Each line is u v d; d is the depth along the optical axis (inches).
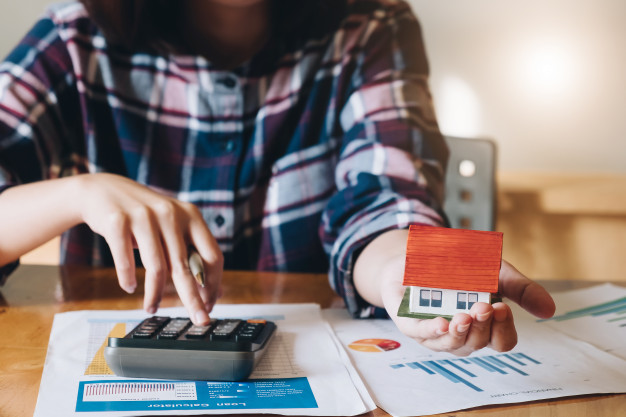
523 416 14.8
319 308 23.8
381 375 17.2
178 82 34.5
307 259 36.7
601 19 72.6
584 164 75.0
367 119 33.2
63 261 36.8
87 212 21.3
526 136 74.7
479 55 73.1
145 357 16.0
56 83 33.6
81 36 34.3
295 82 35.7
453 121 74.4
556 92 73.8
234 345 16.3
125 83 34.6
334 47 36.2
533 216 66.7
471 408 15.2
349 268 22.5
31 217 22.9
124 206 20.6
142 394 15.3
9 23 68.0
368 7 37.8
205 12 34.0
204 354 16.1
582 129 74.7
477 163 41.1
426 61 38.1
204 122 34.7
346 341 20.2
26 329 20.6
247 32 34.7
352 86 36.0
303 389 15.9
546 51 73.0
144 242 19.6
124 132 34.7
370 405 15.1
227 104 34.5
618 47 72.9
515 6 72.2
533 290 15.7
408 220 23.3
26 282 27.1
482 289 14.8
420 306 15.0
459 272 14.9
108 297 25.0
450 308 14.9
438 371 17.5
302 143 36.1
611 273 67.1
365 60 36.2
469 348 14.5
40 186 23.5
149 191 21.5
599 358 18.8
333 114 36.4
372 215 24.3
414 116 33.3
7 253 24.0
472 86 73.7
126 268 19.9
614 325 22.4
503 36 72.8
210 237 21.0
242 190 35.5
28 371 16.8
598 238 66.7
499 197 66.9
